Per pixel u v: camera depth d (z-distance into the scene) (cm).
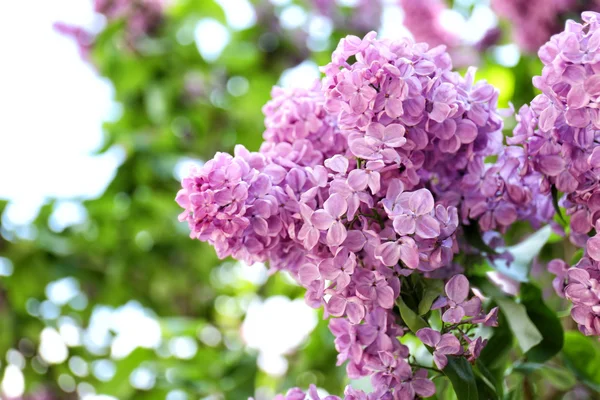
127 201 133
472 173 66
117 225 133
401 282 65
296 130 66
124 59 141
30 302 136
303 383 114
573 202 65
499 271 70
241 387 109
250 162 64
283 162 65
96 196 132
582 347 75
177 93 141
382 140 62
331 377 112
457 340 62
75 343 136
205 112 141
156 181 134
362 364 65
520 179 67
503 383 76
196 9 144
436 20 127
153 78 142
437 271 66
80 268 135
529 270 71
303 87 69
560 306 85
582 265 63
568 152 63
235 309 142
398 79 62
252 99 139
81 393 135
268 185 63
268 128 69
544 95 63
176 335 115
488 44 127
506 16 105
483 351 71
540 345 70
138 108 143
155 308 140
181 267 137
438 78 63
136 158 133
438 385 72
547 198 69
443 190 67
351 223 64
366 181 62
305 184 64
